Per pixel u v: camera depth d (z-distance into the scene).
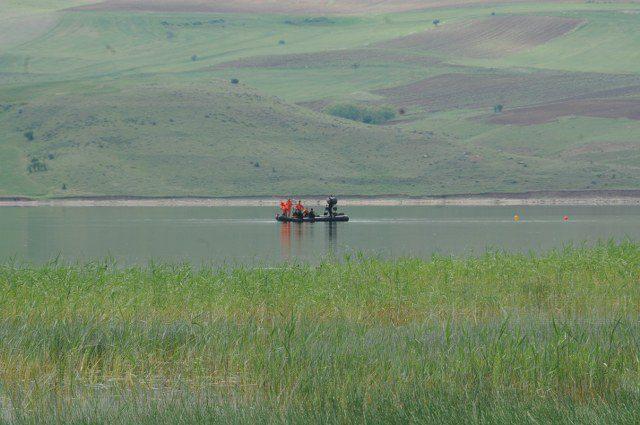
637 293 123.62
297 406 66.38
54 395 71.75
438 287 127.56
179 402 69.12
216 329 89.50
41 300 109.12
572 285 130.75
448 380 72.00
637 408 62.97
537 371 72.88
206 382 75.44
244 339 85.12
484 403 65.81
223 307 108.44
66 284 122.75
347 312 108.88
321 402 66.12
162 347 83.94
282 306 111.38
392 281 131.38
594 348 79.00
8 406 69.81
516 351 77.19
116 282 128.12
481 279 137.50
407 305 113.81
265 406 67.12
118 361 78.44
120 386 74.62
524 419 61.81
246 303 112.19
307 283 129.25
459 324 102.31
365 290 121.94
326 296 117.12
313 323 98.44
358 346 83.25
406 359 78.19
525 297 121.81
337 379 71.50
